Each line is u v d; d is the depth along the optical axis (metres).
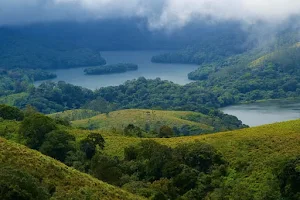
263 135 87.06
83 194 48.16
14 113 122.62
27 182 38.22
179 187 73.94
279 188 66.12
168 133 130.62
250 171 73.94
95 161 77.88
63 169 53.59
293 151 75.12
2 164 47.66
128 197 53.66
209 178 74.62
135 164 81.75
